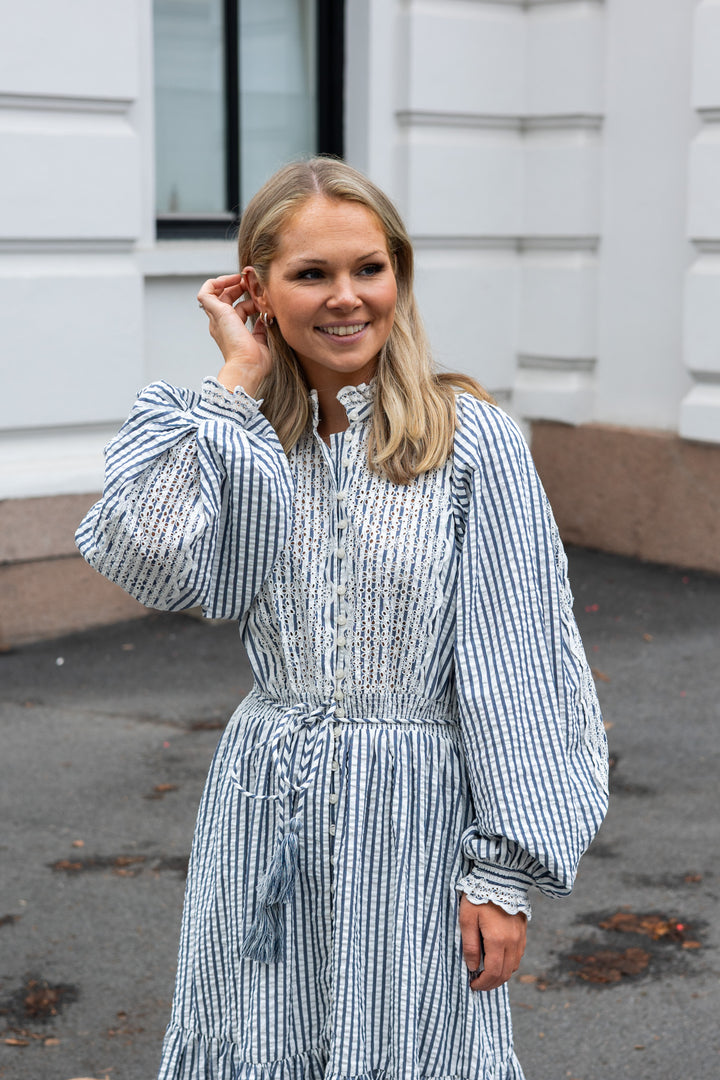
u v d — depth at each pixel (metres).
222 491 1.83
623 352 6.98
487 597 1.79
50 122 5.58
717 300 6.39
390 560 1.81
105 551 1.80
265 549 1.82
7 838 3.98
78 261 5.73
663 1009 3.07
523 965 3.26
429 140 6.81
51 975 3.25
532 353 7.22
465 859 1.86
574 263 7.02
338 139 6.90
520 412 7.33
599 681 5.28
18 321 5.57
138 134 5.84
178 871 3.78
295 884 1.85
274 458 1.83
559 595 1.83
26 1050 2.95
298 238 1.81
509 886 1.78
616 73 6.82
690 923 3.45
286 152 6.86
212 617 1.87
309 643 1.86
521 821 1.74
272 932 1.84
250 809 1.88
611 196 6.93
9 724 4.91
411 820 1.84
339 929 1.82
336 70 6.84
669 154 6.65
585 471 7.12
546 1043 2.95
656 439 6.76
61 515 5.76
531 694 1.78
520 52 7.00
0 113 5.47
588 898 3.60
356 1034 1.81
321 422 1.95
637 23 6.70
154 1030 3.03
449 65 6.77
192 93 6.55
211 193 6.68
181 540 1.77
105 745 4.71
